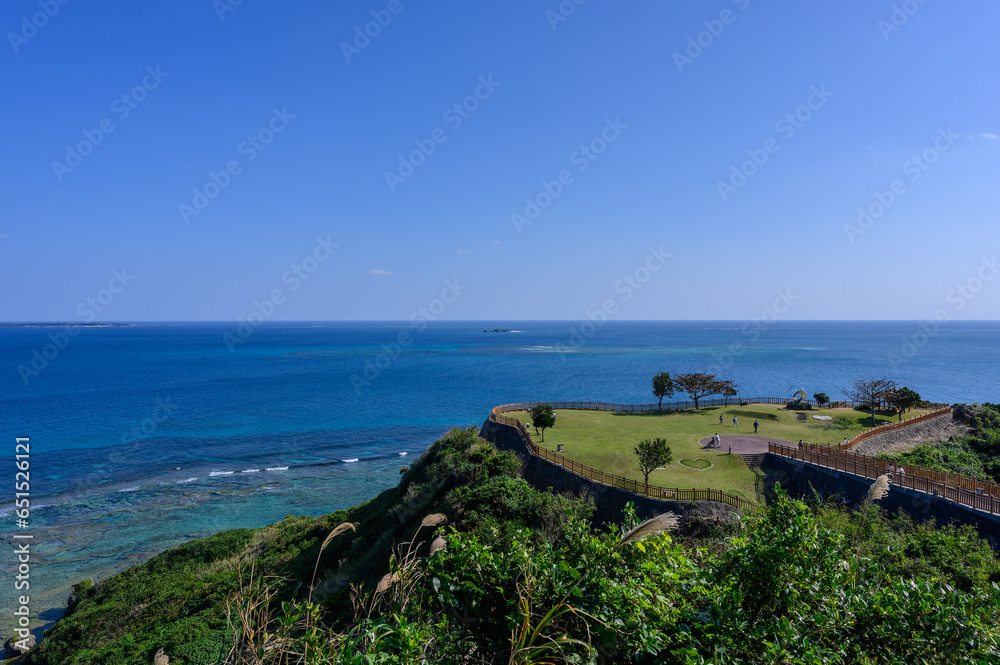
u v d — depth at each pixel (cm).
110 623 2723
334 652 632
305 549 3431
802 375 13788
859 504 2817
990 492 2573
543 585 648
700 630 654
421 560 739
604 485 3123
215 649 2148
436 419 8800
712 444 4141
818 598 734
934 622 682
